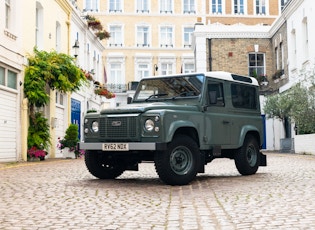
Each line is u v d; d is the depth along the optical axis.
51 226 5.26
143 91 10.57
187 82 10.06
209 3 47.53
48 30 20.53
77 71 18.91
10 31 16.00
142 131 8.89
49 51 20.67
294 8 24.92
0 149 15.49
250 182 9.40
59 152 21.64
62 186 8.91
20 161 16.52
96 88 31.77
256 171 11.26
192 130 9.48
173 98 10.03
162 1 48.47
